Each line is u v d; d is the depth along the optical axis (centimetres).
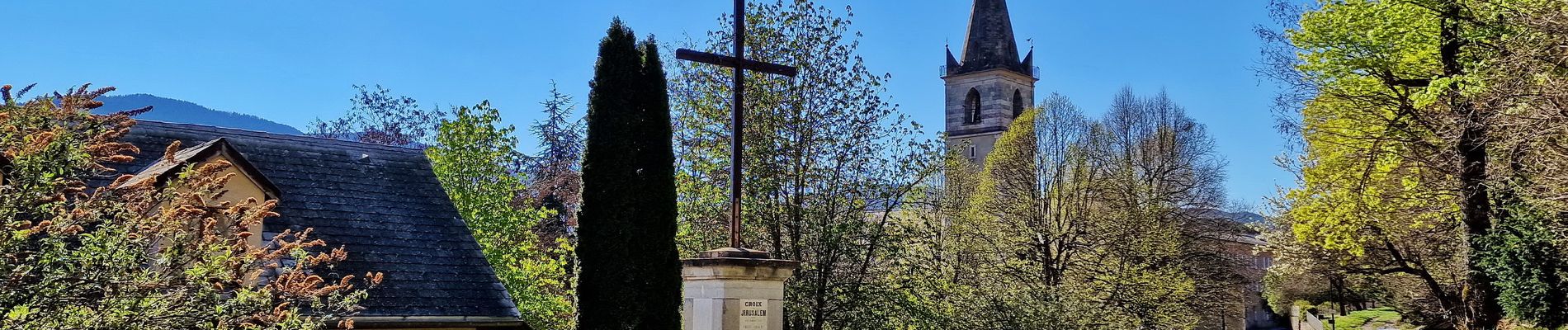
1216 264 4412
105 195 934
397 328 1584
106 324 850
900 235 2206
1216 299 4269
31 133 925
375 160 1961
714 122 2195
